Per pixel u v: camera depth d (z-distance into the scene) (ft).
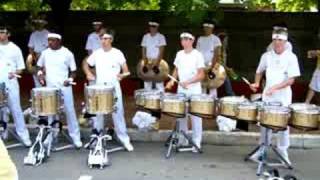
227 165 25.82
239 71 51.29
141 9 51.42
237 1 43.96
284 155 25.91
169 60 51.19
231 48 51.34
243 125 30.37
